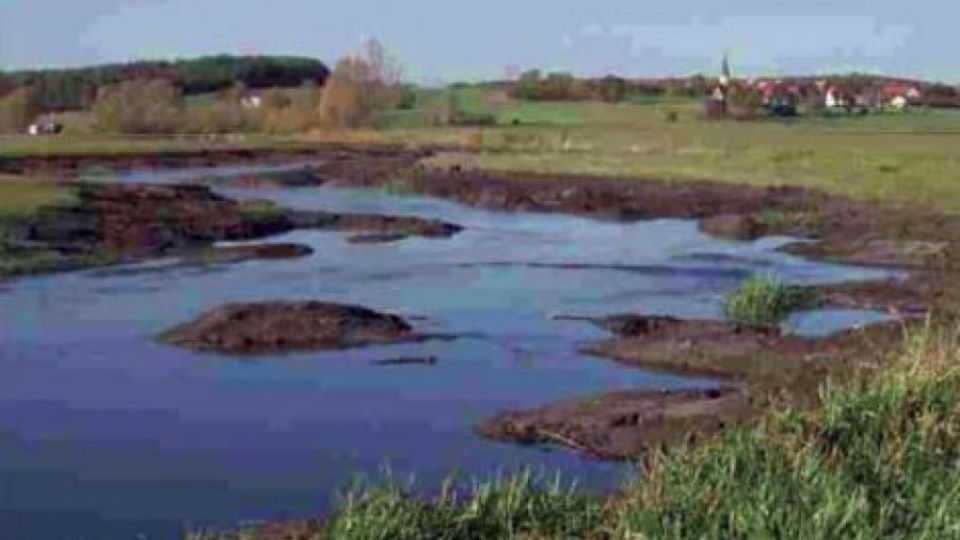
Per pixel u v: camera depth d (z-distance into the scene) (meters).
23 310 29.20
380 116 121.44
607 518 11.20
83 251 37.69
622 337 26.02
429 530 11.16
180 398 21.28
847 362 20.89
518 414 19.28
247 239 43.97
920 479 10.90
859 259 38.66
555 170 71.62
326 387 22.00
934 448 11.76
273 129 115.69
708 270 36.97
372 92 119.62
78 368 23.47
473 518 11.27
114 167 77.56
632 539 10.47
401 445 18.22
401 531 11.12
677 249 42.78
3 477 16.78
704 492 10.89
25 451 18.08
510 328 27.28
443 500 11.63
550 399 20.89
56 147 85.31
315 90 128.62
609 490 14.20
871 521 10.19
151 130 113.88
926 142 85.88
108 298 30.91
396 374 22.95
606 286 33.72
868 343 23.19
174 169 78.50
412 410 20.30
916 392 12.85
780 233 46.56
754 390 19.81
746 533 10.16
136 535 14.59
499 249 42.62
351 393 21.53
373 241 44.34
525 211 57.53
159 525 14.93
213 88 142.50
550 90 153.75
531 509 11.41
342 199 62.22
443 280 34.78
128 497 16.00
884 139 90.25
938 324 22.81
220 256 38.75
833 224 46.84
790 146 83.44
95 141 95.50
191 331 26.05
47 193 46.81
